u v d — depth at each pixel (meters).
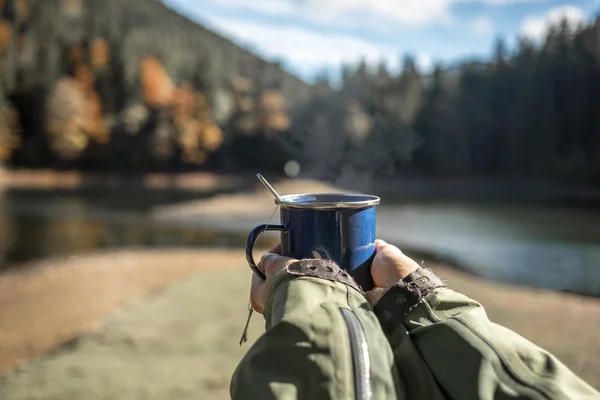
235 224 27.36
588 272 15.51
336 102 71.12
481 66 75.88
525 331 6.68
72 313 8.73
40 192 47.38
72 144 64.62
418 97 72.69
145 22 146.88
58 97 65.06
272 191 1.02
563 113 62.41
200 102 73.75
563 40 66.69
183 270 12.91
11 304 9.81
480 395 0.71
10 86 65.81
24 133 66.00
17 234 23.50
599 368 4.70
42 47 72.31
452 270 15.72
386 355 0.74
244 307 6.80
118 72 74.69
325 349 0.70
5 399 3.99
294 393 0.67
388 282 0.92
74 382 4.27
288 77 112.69
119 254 17.88
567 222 28.59
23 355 6.24
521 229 25.67
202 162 69.62
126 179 62.94
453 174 65.12
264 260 0.96
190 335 5.57
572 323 7.23
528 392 0.70
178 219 29.42
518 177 60.62
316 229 0.94
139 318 6.32
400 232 24.77
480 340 0.77
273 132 69.88
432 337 0.80
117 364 4.71
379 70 75.88
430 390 0.76
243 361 0.72
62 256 17.86
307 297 0.77
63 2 100.06
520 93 65.31
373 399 0.68
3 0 80.50
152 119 69.00
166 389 4.10
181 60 86.00
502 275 15.10
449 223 28.34
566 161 58.47
